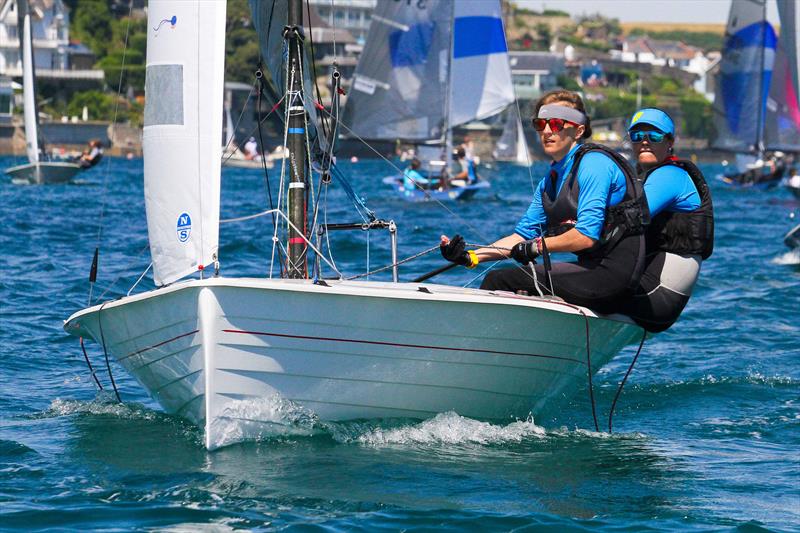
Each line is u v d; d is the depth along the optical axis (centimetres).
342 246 4725
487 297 1623
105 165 17688
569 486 1513
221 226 5869
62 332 2741
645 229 1748
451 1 8619
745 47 12612
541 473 1573
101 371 2308
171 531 1302
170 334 1639
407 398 1702
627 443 1767
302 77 1864
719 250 5116
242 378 1603
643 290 1745
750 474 1592
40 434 1750
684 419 1955
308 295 1563
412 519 1353
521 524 1348
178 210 1705
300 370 1619
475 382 1719
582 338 1764
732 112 12738
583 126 1753
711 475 1583
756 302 3397
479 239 5503
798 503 1459
